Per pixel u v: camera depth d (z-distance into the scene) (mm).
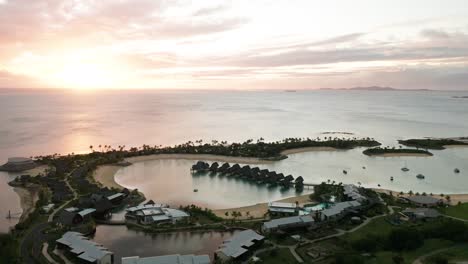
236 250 99188
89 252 97438
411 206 142750
